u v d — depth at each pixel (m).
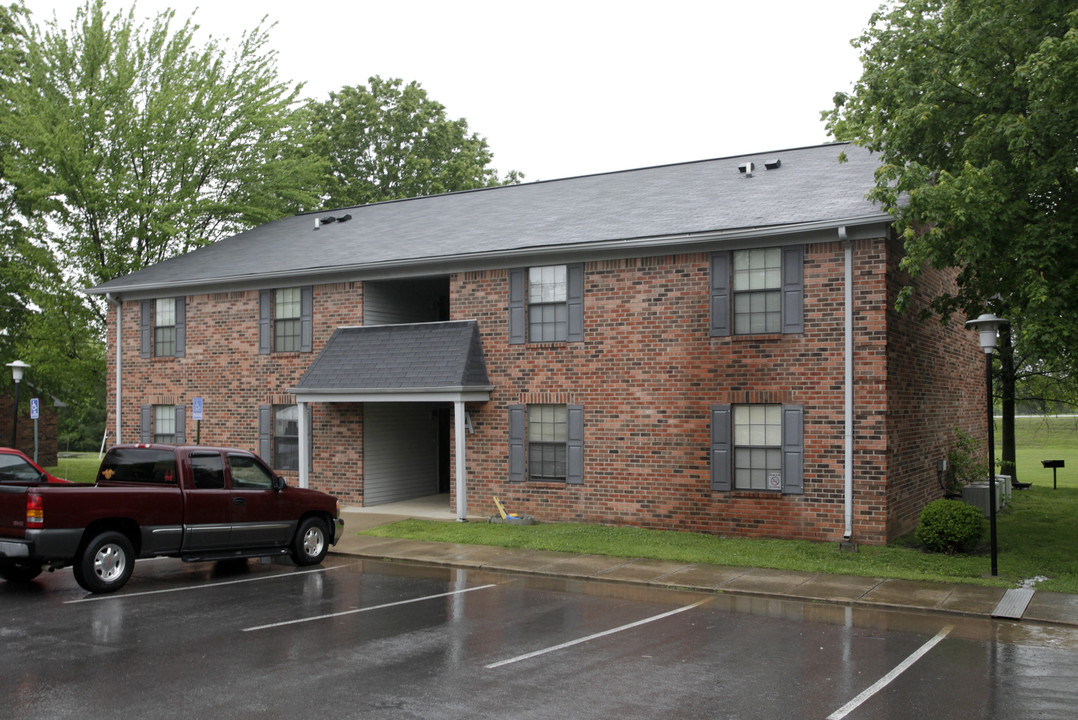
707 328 16.47
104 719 6.91
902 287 16.03
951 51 14.24
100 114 26.48
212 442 22.73
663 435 16.88
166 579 13.09
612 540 15.66
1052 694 7.64
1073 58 12.10
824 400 15.41
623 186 22.08
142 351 24.02
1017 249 12.95
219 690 7.66
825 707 7.29
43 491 11.12
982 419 23.72
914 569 13.09
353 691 7.65
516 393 18.45
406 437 22.38
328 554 15.29
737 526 16.11
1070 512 19.53
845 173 18.59
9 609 10.89
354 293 20.69
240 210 28.31
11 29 29.41
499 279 18.72
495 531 16.83
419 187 44.88
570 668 8.41
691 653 8.98
